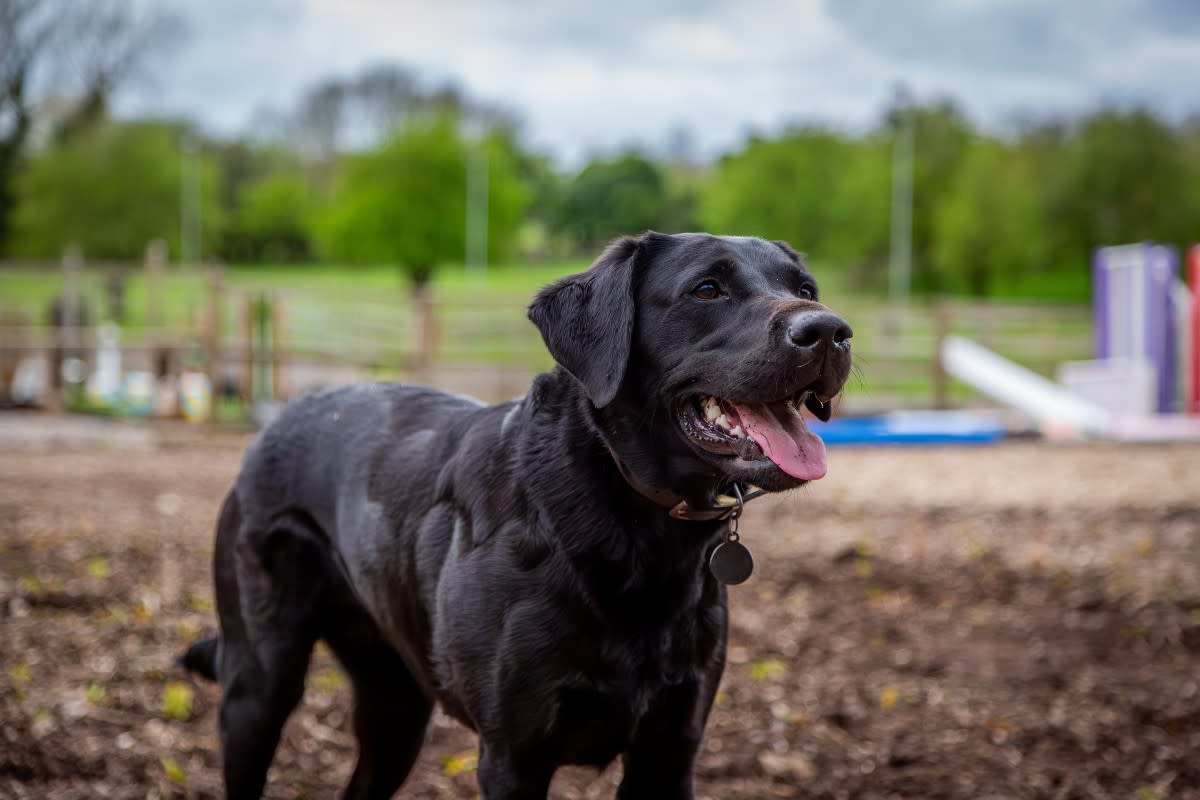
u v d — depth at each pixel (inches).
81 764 154.1
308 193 3046.3
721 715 176.2
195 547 271.7
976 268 1716.3
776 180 2096.5
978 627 220.8
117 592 230.5
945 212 1742.1
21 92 1713.8
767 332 96.8
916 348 740.0
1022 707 181.0
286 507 127.7
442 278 2551.7
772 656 203.2
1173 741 169.3
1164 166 1512.1
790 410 101.7
